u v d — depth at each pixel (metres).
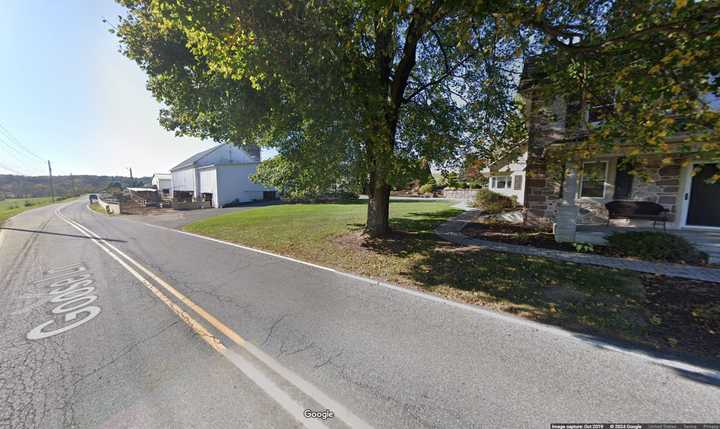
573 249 6.46
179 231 11.54
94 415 2.00
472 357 2.61
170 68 6.36
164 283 4.93
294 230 10.12
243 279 5.06
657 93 3.49
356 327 3.22
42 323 3.48
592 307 3.64
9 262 6.92
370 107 5.09
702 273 4.71
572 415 1.92
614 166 8.59
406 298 4.08
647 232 6.09
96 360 2.69
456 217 12.57
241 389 2.24
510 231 8.84
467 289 4.36
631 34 3.37
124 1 5.18
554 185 9.27
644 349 2.70
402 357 2.63
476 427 1.83
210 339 3.03
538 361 2.53
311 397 2.13
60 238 10.52
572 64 4.84
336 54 4.50
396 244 7.37
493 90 6.51
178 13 4.01
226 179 27.11
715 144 3.05
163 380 2.37
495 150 7.10
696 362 2.48
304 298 4.12
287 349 2.80
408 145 6.83
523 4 3.80
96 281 5.14
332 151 5.49
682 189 7.71
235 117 6.09
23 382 2.38
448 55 7.00
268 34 4.18
